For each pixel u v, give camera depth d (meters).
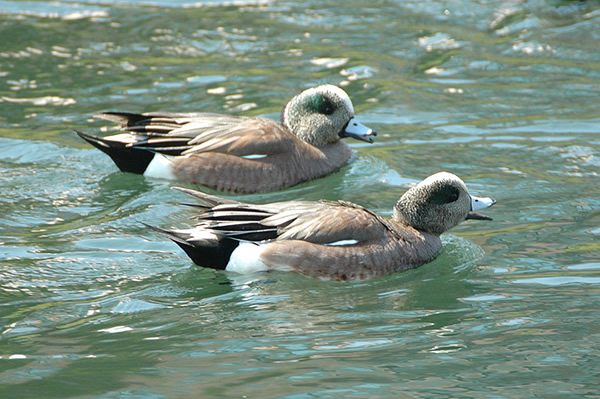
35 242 11.73
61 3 22.86
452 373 8.48
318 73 19.08
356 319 9.85
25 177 13.99
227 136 14.60
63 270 10.95
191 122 14.78
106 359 8.81
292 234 11.17
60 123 16.34
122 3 23.14
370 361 8.77
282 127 15.15
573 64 19.61
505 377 8.40
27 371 8.55
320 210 11.45
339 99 15.58
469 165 14.88
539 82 18.75
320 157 15.12
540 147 15.55
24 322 9.63
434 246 11.94
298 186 14.70
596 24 21.59
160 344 9.16
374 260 11.22
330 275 11.06
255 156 14.53
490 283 10.85
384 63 19.73
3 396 8.06
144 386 8.25
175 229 12.33
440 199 11.95
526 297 10.34
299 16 22.41
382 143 16.05
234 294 10.51
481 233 12.47
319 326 9.66
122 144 14.27
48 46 20.16
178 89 18.09
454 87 18.56
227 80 18.61
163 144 14.34
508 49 20.50
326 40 20.95
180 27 21.55
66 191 13.58
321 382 8.31
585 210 12.98
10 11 22.16
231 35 21.12
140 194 13.61
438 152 15.52
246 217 11.21
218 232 11.07
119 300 10.23
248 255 11.04
